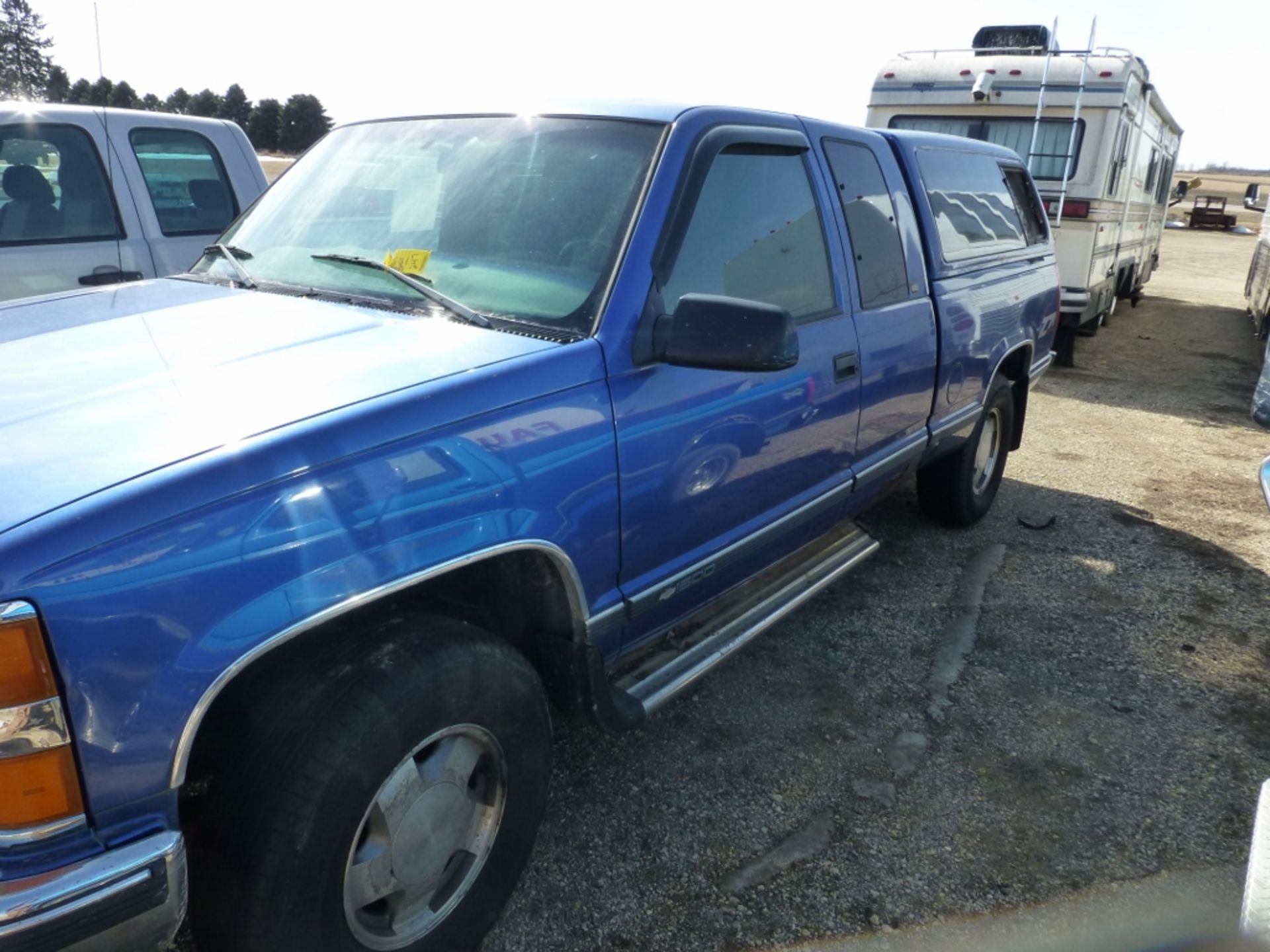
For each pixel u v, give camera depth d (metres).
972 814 2.93
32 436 1.80
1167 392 9.30
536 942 2.38
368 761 1.83
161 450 1.74
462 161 2.93
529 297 2.48
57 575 1.50
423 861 2.05
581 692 2.50
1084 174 9.29
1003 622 4.24
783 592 3.45
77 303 2.74
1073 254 9.56
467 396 2.06
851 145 3.64
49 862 1.53
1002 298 4.70
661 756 3.17
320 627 2.04
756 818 2.88
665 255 2.55
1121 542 5.24
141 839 1.62
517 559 2.33
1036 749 3.29
